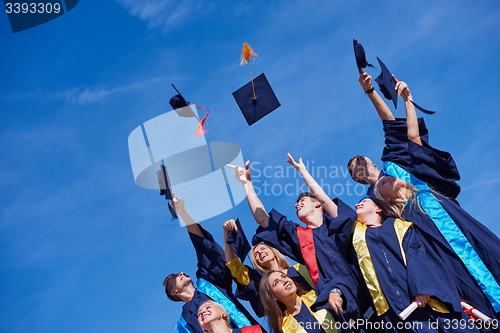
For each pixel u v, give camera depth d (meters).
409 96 4.23
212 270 4.45
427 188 3.95
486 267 3.61
